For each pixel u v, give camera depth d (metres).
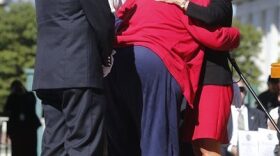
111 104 5.20
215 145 5.25
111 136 5.29
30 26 46.25
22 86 14.87
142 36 5.09
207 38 5.09
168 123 5.04
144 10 5.18
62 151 4.81
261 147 6.80
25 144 14.77
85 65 4.74
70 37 4.75
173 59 5.04
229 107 5.33
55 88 4.75
